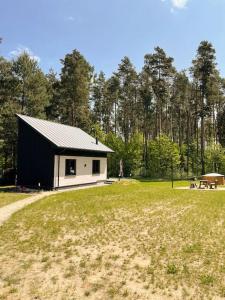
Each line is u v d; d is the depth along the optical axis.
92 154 28.77
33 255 7.94
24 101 38.66
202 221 12.23
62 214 13.16
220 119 53.91
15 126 36.41
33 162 24.08
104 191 22.47
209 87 46.53
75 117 48.47
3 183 29.30
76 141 26.80
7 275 6.68
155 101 55.88
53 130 26.16
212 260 7.69
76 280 6.47
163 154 44.75
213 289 6.11
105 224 11.38
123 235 9.91
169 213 13.89
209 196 20.64
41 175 23.67
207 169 50.03
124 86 56.47
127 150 45.09
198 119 58.38
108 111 64.19
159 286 6.23
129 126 64.62
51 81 53.47
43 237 9.55
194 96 56.97
